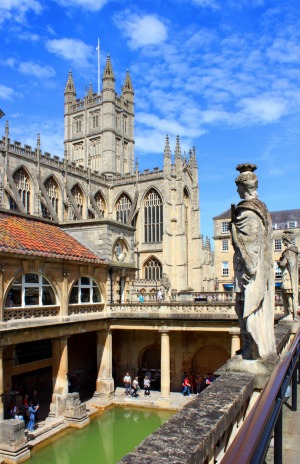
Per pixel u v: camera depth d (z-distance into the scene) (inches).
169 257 3496.6
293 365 285.4
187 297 2283.5
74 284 1465.3
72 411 1305.4
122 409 1503.4
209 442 225.3
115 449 1132.5
